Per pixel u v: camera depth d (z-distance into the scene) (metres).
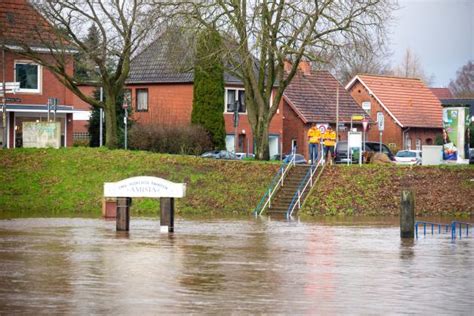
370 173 72.56
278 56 73.38
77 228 49.59
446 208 70.00
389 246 43.50
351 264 36.50
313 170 72.12
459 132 82.81
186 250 40.12
